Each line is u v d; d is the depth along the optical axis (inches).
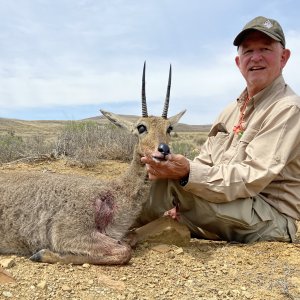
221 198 51.3
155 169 50.4
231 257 50.3
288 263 48.7
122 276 44.3
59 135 129.7
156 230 54.3
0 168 98.8
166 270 46.4
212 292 41.7
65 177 55.7
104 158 116.0
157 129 54.1
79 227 49.0
